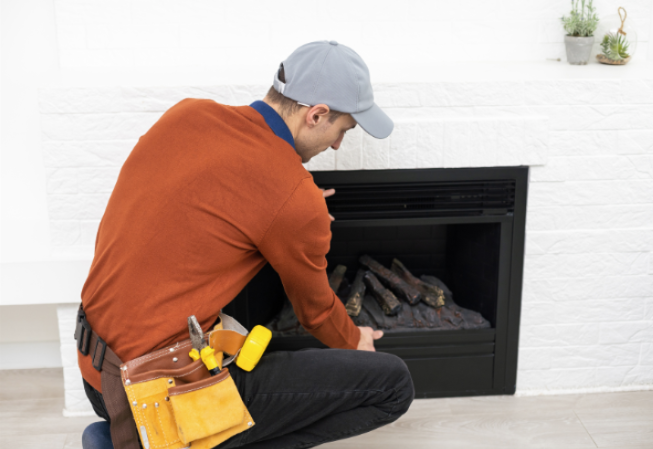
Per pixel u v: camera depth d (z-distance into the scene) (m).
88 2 2.00
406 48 2.13
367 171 1.86
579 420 1.96
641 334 2.08
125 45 2.05
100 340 1.20
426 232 2.31
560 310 2.04
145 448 1.16
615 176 1.91
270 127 1.23
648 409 2.01
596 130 1.86
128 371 1.14
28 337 2.26
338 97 1.22
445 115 1.84
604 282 2.02
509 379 2.10
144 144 1.24
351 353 1.39
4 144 2.10
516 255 1.97
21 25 2.01
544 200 1.92
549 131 1.86
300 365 1.35
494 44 2.14
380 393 1.36
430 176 1.88
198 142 1.20
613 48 2.02
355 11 2.08
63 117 1.78
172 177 1.17
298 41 2.09
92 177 1.84
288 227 1.17
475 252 2.11
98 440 1.41
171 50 2.07
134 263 1.16
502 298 2.01
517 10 2.11
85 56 2.05
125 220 1.19
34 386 2.17
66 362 1.97
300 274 1.25
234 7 2.04
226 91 1.77
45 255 1.88
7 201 2.15
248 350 1.28
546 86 1.82
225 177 1.15
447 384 2.09
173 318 1.16
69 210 1.87
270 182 1.16
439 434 1.90
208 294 1.19
